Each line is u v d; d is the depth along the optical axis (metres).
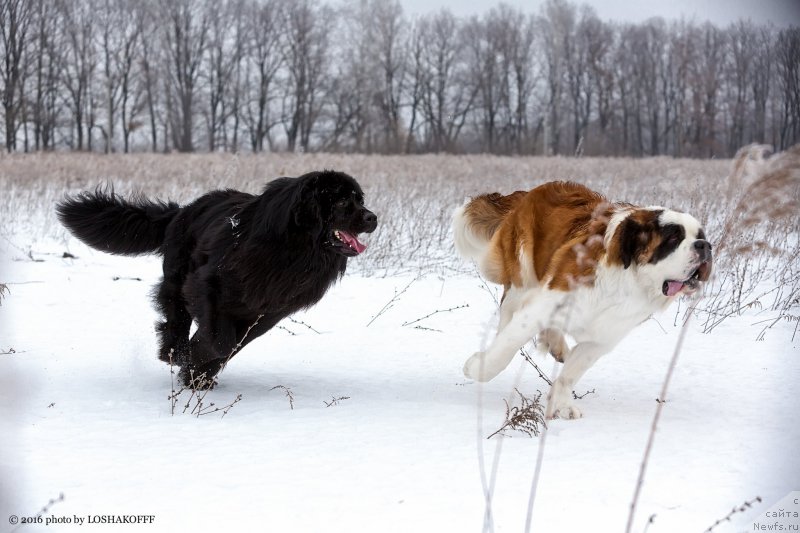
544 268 5.92
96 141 62.44
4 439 4.67
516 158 31.83
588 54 53.12
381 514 3.72
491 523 3.52
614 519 3.69
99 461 4.36
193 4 61.72
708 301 8.79
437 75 64.38
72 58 58.16
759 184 4.03
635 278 5.39
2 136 52.91
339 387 6.23
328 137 63.97
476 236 6.96
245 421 5.21
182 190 16.75
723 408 5.64
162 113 63.34
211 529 3.53
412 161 27.42
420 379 6.50
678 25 44.72
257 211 5.99
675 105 45.97
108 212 6.93
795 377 6.37
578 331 5.62
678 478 4.23
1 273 10.30
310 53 63.97
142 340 7.46
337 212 5.89
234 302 6.02
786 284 9.04
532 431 5.04
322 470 4.30
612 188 14.84
